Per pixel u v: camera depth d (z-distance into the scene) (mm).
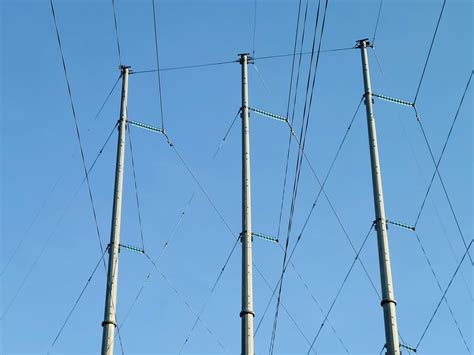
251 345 25969
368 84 30375
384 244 26266
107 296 27922
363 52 31344
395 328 24328
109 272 28516
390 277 25453
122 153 31422
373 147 28625
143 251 29750
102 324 27359
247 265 27938
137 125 32656
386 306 24781
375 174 27891
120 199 30109
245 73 33219
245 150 30953
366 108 29844
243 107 32156
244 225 28859
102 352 26766
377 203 27172
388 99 30062
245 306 26719
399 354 23938
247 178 30078
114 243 29062
